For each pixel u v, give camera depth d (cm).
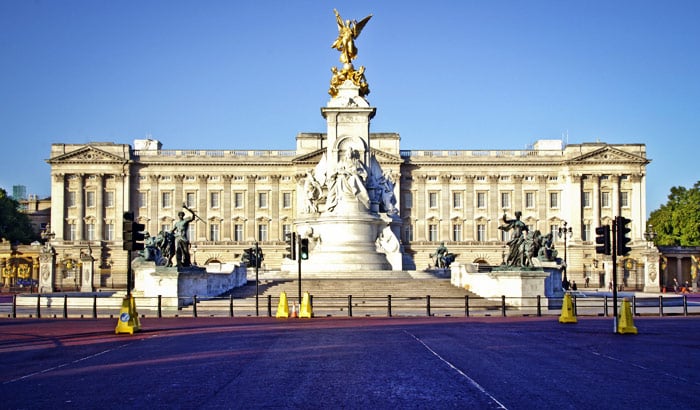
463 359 2481
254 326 3778
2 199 15862
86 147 15700
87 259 10500
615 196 15662
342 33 7944
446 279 6869
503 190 16000
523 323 4025
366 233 7375
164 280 5288
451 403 1736
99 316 4825
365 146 7688
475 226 15938
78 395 1858
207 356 2569
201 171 15938
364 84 7844
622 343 3028
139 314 4766
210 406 1714
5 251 14362
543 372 2211
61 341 3130
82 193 15712
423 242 15800
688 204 15275
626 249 3638
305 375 2148
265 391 1898
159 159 15888
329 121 7719
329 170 7600
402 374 2161
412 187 16025
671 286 14700
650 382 2053
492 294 5512
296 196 15700
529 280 5272
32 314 4891
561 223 15862
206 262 15650
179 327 3772
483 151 16125
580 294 8525
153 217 15838
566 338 3200
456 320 4225
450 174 15988
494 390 1906
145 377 2131
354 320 4212
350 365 2341
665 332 3572
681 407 1711
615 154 15662
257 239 15838
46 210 19375
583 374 2183
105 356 2606
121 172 15750
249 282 6800
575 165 15662
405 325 3816
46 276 10450
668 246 14588
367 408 1684
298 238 4641
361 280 6456
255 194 15925
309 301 4506
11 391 1920
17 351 2788
